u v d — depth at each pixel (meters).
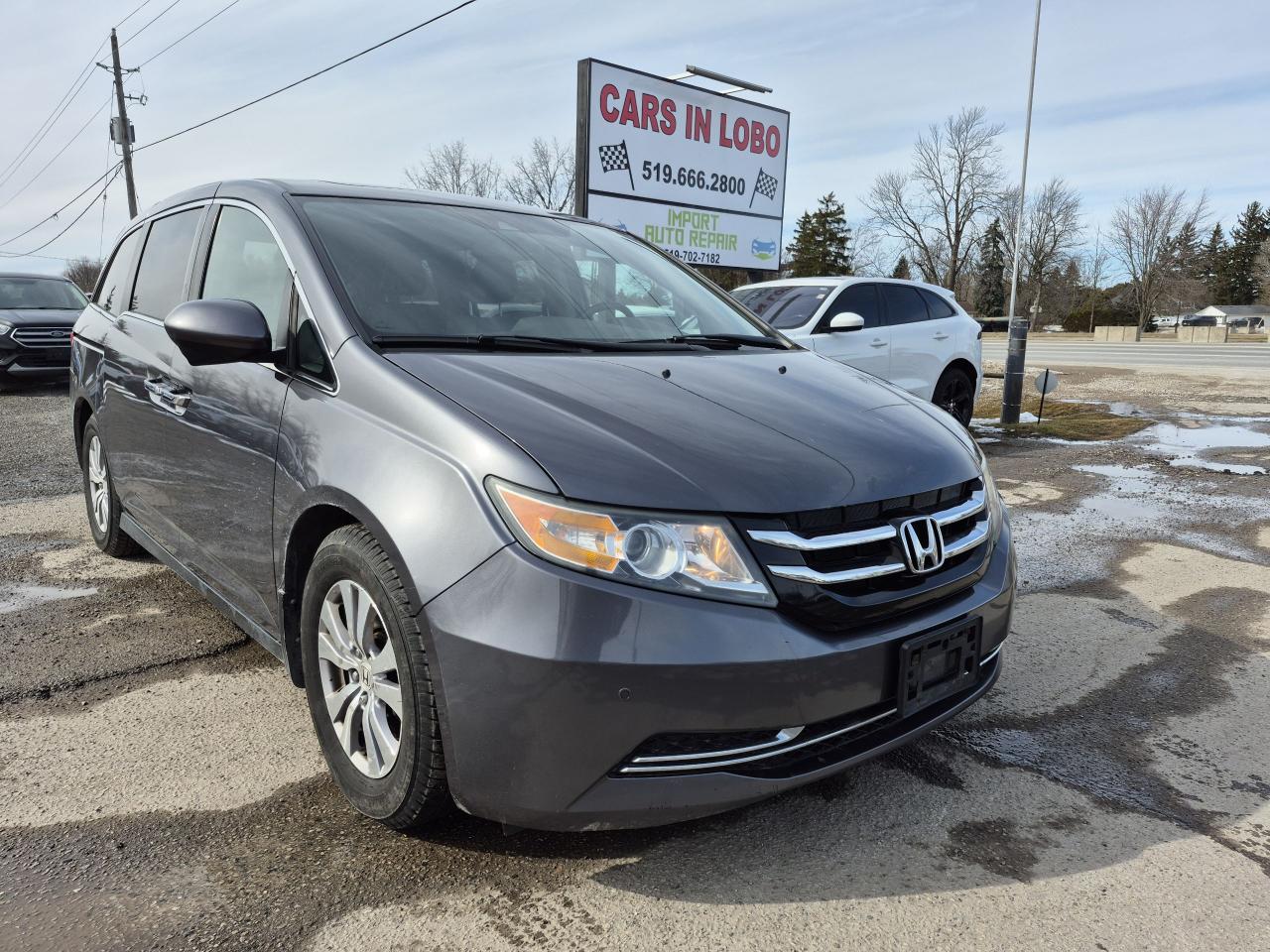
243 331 2.47
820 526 2.08
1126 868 2.25
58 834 2.26
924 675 2.20
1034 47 32.59
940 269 70.38
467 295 2.82
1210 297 104.19
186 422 3.05
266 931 1.93
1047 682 3.36
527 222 3.49
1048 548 5.16
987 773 2.70
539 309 2.93
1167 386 15.42
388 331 2.51
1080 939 1.98
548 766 1.90
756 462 2.13
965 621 2.30
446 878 2.12
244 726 2.84
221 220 3.27
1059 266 77.25
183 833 2.28
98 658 3.32
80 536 4.95
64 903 2.01
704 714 1.90
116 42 33.88
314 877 2.12
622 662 1.86
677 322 3.26
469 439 2.07
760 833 2.35
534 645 1.86
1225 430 9.88
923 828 2.39
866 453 2.31
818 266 67.81
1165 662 3.55
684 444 2.15
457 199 3.44
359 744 2.33
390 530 2.05
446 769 2.01
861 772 2.68
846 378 3.02
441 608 1.96
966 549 2.38
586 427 2.14
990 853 2.29
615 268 3.44
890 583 2.17
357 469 2.19
